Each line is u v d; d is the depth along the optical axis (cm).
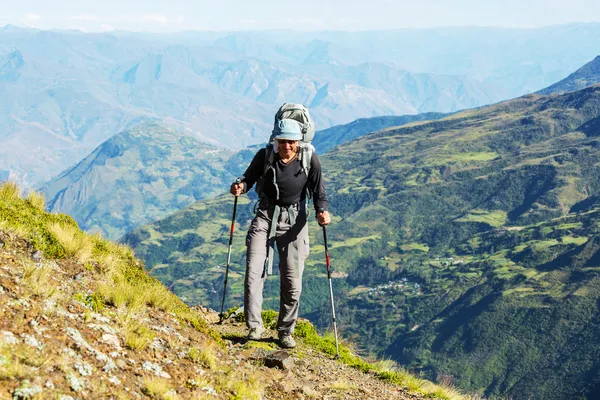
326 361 866
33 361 438
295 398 635
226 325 997
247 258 815
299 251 815
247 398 575
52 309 542
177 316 746
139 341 568
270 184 785
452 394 904
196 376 577
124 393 472
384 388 799
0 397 388
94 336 542
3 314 492
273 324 1004
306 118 786
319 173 799
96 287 674
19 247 670
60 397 414
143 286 782
